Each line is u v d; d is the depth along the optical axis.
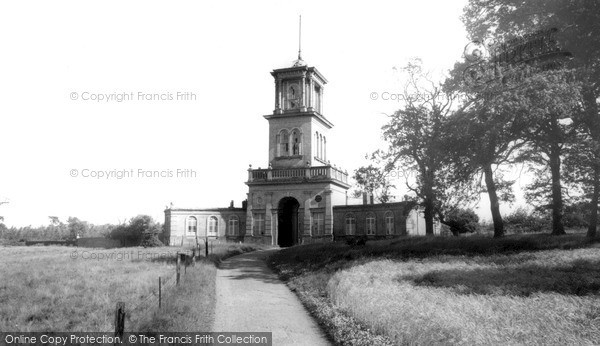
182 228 49.16
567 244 22.75
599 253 19.95
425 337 9.29
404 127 31.27
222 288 19.03
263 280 21.91
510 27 25.14
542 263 18.86
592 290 13.49
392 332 10.12
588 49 21.70
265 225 46.09
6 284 18.23
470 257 22.77
